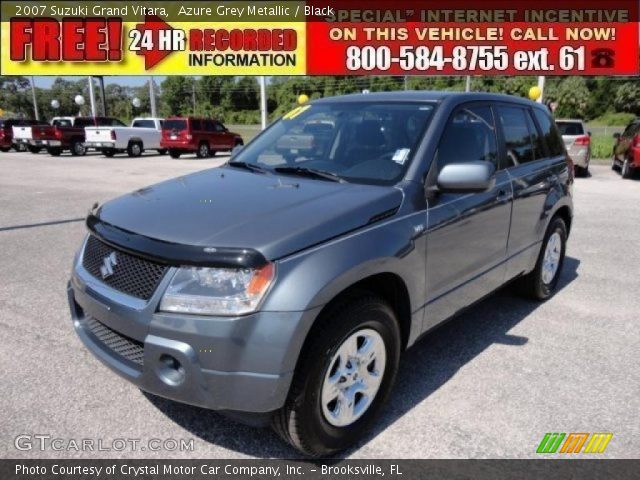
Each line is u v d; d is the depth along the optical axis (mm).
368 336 2846
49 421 3094
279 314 2408
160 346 2463
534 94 17172
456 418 3154
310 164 3609
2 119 30188
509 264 4258
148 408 3238
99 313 2738
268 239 2500
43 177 15617
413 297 3119
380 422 3115
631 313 4801
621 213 9688
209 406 2484
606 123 65188
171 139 24406
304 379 2525
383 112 3756
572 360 3875
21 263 6270
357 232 2762
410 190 3143
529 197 4359
